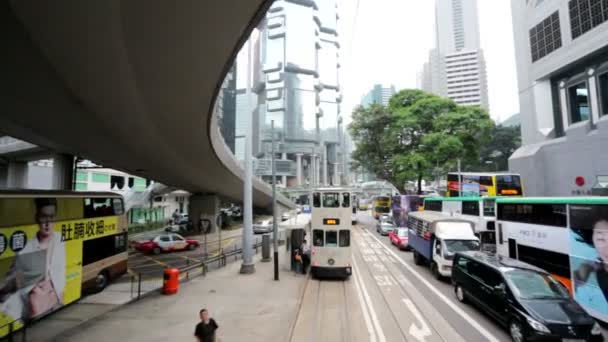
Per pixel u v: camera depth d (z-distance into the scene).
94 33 7.59
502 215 15.20
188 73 10.28
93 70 9.28
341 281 15.57
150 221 46.41
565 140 27.78
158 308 11.15
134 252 25.42
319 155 136.50
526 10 32.78
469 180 28.00
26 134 16.05
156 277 16.88
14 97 11.24
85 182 41.59
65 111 12.51
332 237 16.00
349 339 8.95
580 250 10.72
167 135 16.69
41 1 6.43
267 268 18.31
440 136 34.97
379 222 40.59
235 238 34.97
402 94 42.12
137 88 10.95
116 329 9.28
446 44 138.25
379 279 15.97
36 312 9.93
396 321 10.30
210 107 13.67
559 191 28.28
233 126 80.94
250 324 9.70
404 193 44.88
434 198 29.11
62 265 11.20
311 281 15.53
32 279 9.84
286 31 139.38
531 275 9.59
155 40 8.36
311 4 146.38
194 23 7.75
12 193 9.39
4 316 8.87
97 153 19.77
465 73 125.75
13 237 9.26
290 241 19.45
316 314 10.95
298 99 138.38
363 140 44.38
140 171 26.67
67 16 6.92
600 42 24.39
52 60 8.68
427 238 17.56
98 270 13.45
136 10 7.13
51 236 10.70
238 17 7.64
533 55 31.78
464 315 10.84
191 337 8.74
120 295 13.34
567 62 27.50
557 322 8.05
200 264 16.55
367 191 96.75
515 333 8.73
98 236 13.54
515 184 27.22
